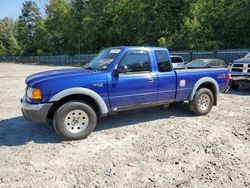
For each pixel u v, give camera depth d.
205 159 4.25
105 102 5.27
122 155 4.40
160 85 5.95
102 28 49.19
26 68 33.06
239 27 27.56
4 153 4.48
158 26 36.97
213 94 7.09
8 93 10.81
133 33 43.25
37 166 4.01
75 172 3.82
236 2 28.00
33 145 4.84
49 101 4.77
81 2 58.38
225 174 3.78
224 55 23.78
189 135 5.35
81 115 5.08
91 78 5.08
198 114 6.77
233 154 4.44
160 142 4.97
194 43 28.77
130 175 3.74
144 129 5.75
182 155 4.40
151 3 38.53
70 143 4.93
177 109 7.51
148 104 5.91
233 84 11.30
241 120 6.43
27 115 4.88
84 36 52.41
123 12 43.06
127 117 6.70
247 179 3.64
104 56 5.92
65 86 4.84
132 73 5.57
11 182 3.55
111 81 5.27
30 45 72.94
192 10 33.22
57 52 62.16
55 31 62.78
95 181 3.58
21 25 77.69
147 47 5.88
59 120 4.88
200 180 3.61
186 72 6.39
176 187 3.43
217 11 29.88
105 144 4.89
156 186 3.46
